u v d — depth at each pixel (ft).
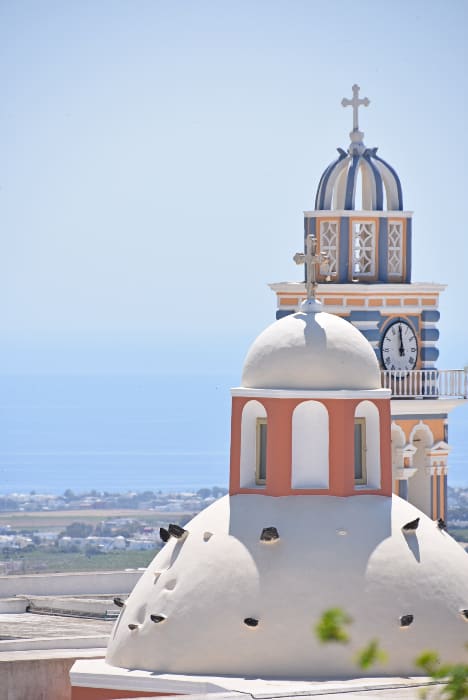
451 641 319.27
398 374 446.60
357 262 450.30
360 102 455.22
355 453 333.42
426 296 451.12
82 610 414.82
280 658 314.76
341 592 318.24
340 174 454.40
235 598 319.47
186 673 318.45
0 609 420.77
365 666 231.09
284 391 328.70
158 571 330.34
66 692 354.13
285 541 322.75
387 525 327.26
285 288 447.01
